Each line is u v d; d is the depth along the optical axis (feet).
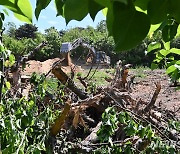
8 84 9.96
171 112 18.74
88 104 13.75
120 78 19.02
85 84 17.88
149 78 45.21
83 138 14.11
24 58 15.05
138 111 14.84
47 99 14.38
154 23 2.24
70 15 2.03
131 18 2.04
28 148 8.73
